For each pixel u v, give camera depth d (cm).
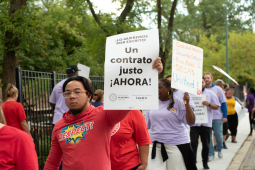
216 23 3291
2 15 835
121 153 299
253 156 800
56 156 256
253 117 1077
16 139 190
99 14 1531
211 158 686
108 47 221
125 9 1548
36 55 1579
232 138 958
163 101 407
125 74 215
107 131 232
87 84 238
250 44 3428
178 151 391
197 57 363
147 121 427
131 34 221
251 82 3691
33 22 862
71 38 1903
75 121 236
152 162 399
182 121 398
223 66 3397
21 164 190
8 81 888
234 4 3228
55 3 1908
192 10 1870
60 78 632
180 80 346
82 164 222
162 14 1602
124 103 212
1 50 870
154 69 213
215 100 590
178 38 1644
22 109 500
